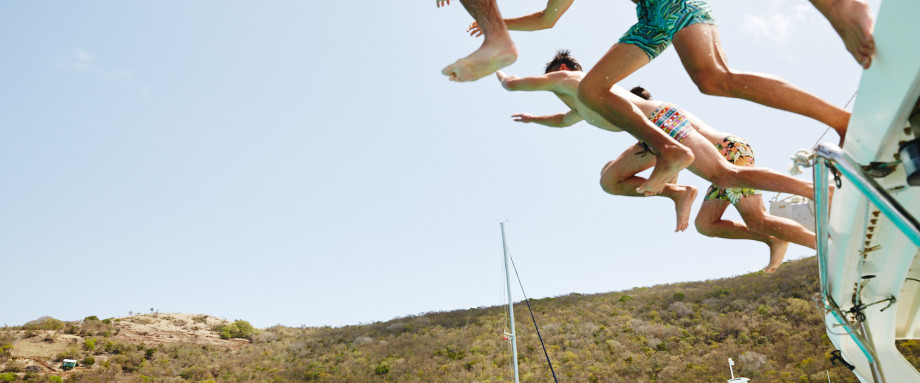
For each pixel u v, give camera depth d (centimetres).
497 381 3725
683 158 283
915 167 217
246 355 5647
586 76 310
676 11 296
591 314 5241
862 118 245
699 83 308
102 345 5484
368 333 5972
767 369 3359
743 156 357
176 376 4753
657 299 5556
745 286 5344
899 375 482
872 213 302
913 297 427
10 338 5288
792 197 388
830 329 481
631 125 300
